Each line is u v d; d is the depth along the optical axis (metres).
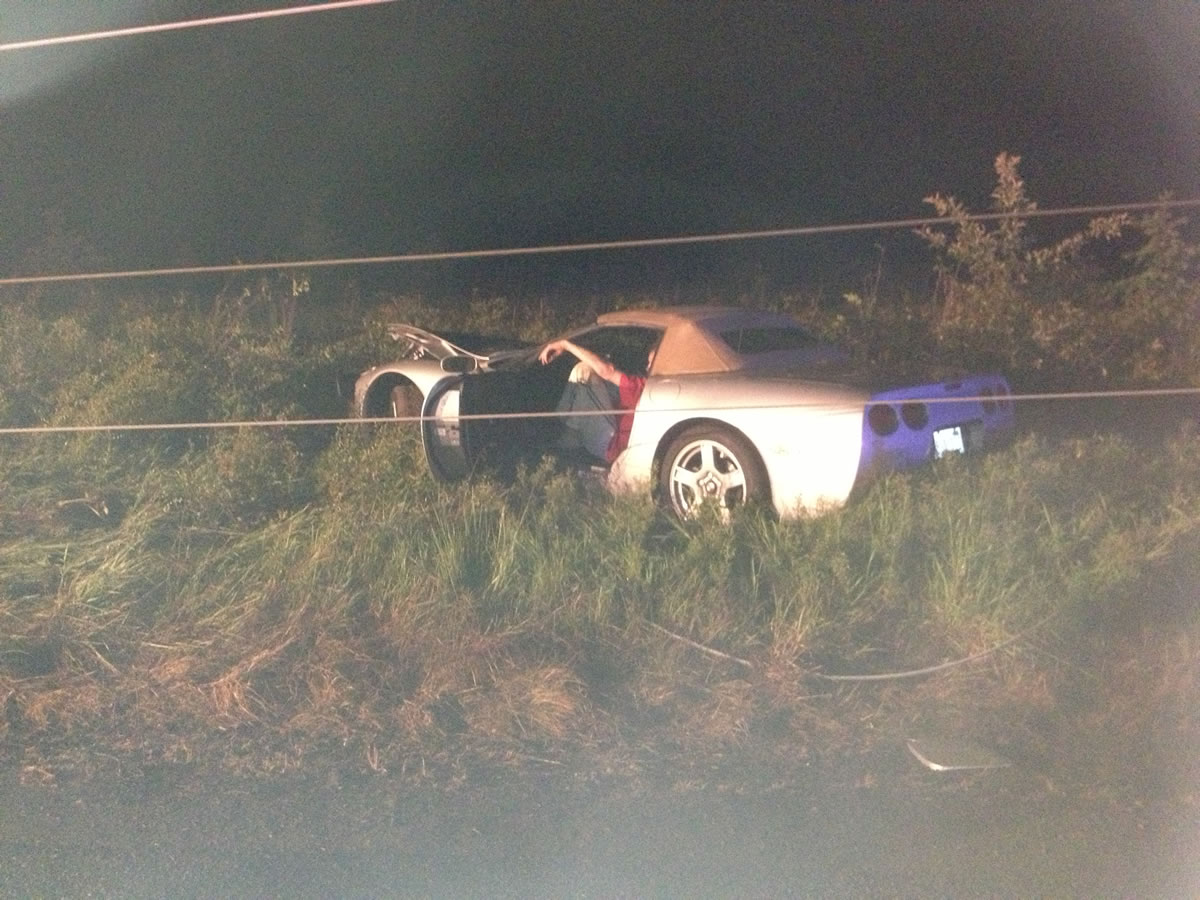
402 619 5.63
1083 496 6.41
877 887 3.92
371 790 4.60
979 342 8.93
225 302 11.99
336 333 11.48
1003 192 10.46
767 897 3.89
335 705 5.13
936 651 5.36
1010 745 4.76
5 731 5.06
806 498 6.61
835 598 5.64
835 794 4.47
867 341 9.34
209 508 6.88
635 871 4.04
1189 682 5.00
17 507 7.03
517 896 3.93
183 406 8.37
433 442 7.69
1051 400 8.24
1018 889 3.89
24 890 4.05
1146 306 9.47
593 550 6.11
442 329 11.73
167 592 5.95
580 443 7.87
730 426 6.83
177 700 5.23
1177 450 7.07
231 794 4.60
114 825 4.41
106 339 10.19
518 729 4.96
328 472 7.52
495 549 6.06
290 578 5.95
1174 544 5.83
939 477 6.57
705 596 5.68
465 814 4.41
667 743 4.85
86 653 5.54
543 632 5.50
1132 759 4.62
